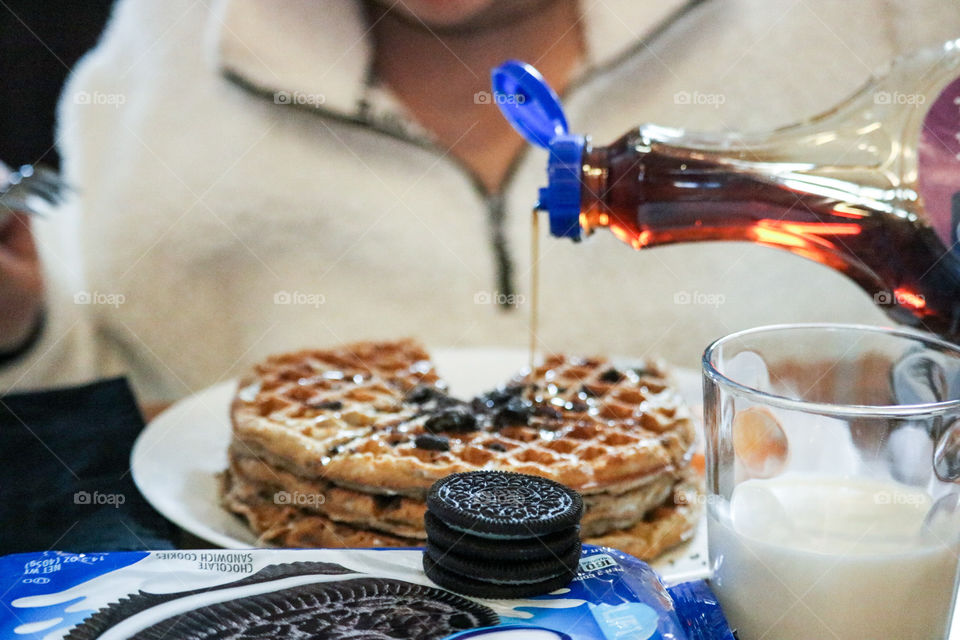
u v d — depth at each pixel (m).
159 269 1.36
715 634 0.63
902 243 0.70
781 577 0.62
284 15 1.29
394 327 1.37
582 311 1.36
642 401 0.82
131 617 0.62
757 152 0.71
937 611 0.62
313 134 1.33
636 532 0.74
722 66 1.30
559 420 0.79
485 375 0.90
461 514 0.63
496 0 1.25
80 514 0.74
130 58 1.36
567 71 1.29
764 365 0.66
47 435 0.81
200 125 1.35
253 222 1.36
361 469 0.74
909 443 0.62
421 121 1.33
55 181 0.96
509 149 1.33
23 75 1.34
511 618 0.62
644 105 1.30
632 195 0.70
